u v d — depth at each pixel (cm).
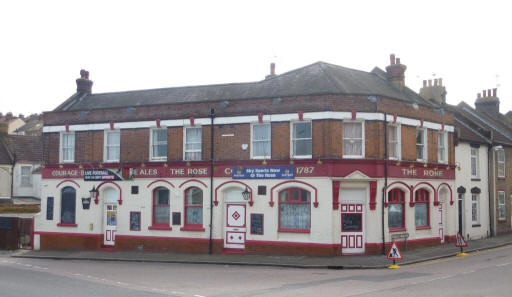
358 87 2762
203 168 2769
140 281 1898
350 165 2502
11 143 4834
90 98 3441
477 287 1623
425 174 2848
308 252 2511
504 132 3897
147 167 2903
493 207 3525
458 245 2628
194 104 2811
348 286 1702
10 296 1585
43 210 3173
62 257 2833
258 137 2680
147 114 2927
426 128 2889
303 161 2538
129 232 2930
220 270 2223
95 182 3030
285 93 2727
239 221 2698
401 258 2181
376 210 2541
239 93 2914
